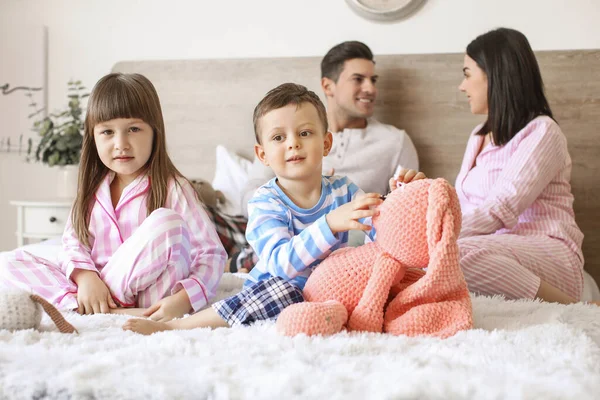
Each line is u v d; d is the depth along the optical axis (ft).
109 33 9.66
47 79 9.89
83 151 5.42
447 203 3.50
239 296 3.98
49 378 2.67
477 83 6.96
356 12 8.88
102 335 3.56
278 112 4.29
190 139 9.32
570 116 8.30
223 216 7.80
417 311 3.55
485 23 8.57
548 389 2.50
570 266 5.91
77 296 4.84
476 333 3.41
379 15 8.73
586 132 8.28
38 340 3.42
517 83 6.59
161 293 4.86
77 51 9.77
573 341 3.29
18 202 8.89
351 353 3.03
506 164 6.46
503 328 3.75
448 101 8.66
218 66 9.21
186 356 2.98
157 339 3.31
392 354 3.00
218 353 3.01
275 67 9.05
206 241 5.32
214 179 8.98
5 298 3.67
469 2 8.59
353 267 3.75
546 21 8.41
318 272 3.86
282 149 4.30
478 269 5.29
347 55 8.23
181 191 5.45
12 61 9.93
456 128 8.66
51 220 8.77
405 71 8.73
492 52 6.73
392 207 3.63
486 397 2.44
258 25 9.21
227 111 9.21
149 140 5.33
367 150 8.31
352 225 3.82
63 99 9.86
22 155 10.09
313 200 4.50
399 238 3.58
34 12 9.89
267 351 3.02
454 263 3.52
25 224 8.95
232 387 2.55
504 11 8.51
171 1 9.45
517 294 5.22
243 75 9.14
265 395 2.48
